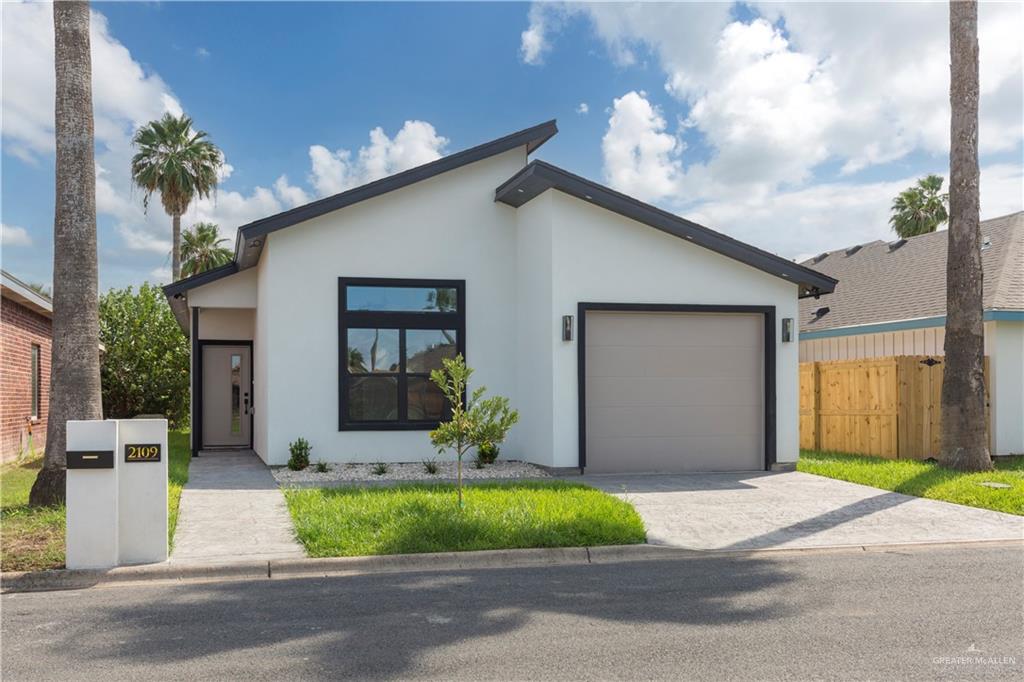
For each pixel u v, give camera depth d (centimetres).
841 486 1234
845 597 662
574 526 864
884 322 1830
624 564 790
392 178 1438
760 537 894
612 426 1372
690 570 762
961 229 1337
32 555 752
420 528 842
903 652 525
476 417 955
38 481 992
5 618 604
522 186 1366
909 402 1548
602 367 1373
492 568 773
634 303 1373
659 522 958
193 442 1620
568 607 632
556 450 1330
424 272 1473
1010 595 668
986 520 984
